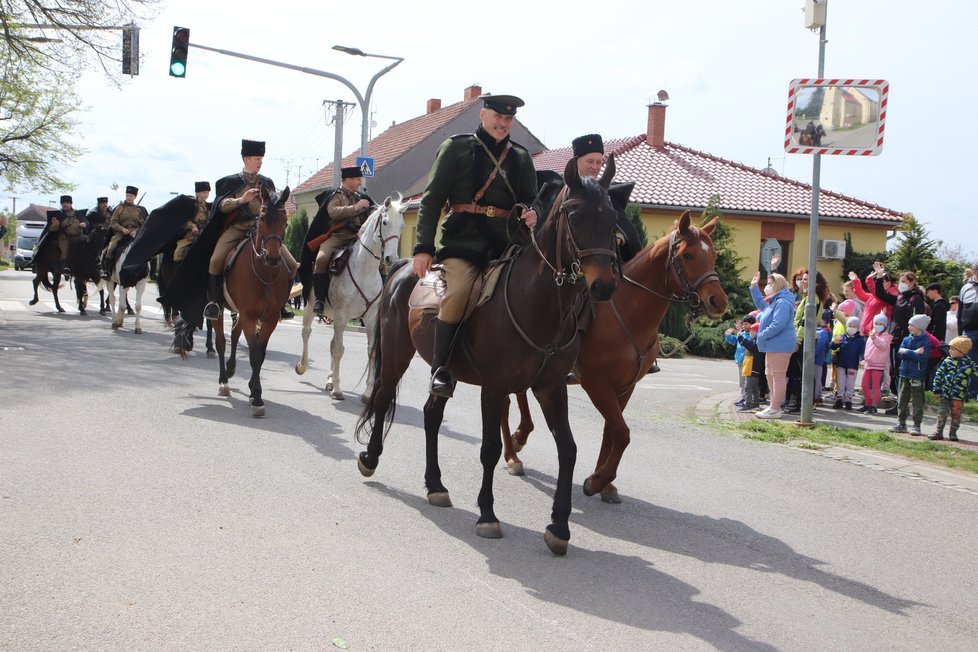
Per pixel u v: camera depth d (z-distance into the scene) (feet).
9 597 12.66
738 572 16.02
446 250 17.20
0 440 22.00
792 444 28.91
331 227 33.58
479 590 14.20
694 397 40.52
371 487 20.16
